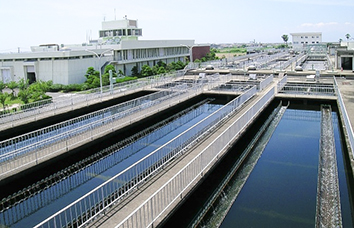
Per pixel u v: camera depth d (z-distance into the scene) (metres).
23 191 14.19
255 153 18.08
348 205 12.73
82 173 16.70
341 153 17.91
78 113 26.09
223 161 14.46
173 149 14.39
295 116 25.44
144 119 22.59
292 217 11.85
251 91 27.09
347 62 43.88
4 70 55.62
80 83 52.84
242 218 11.84
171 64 66.12
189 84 36.22
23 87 43.34
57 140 18.84
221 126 18.81
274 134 21.41
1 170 13.80
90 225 9.13
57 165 15.95
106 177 16.22
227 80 38.16
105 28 74.19
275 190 13.80
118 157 18.83
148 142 21.30
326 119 24.14
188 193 10.75
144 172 13.46
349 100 24.44
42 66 52.62
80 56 52.66
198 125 16.98
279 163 16.67
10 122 21.78
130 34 72.88
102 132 19.09
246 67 50.31
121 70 59.12
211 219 11.72
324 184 14.34
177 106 27.36
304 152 18.12
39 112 24.34
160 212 9.49
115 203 10.68
